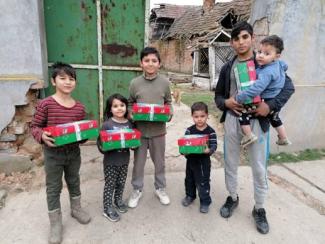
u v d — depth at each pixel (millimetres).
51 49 3984
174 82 16094
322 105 4465
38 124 2240
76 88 4203
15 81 3262
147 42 4285
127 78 4371
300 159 4297
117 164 2605
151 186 3348
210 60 12797
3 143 3395
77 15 3971
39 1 3541
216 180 3539
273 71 2273
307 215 2908
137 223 2666
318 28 4082
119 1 4055
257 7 4301
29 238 2428
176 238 2488
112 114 2680
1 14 3145
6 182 3266
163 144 2908
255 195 2643
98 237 2459
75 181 2551
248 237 2533
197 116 2670
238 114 2457
